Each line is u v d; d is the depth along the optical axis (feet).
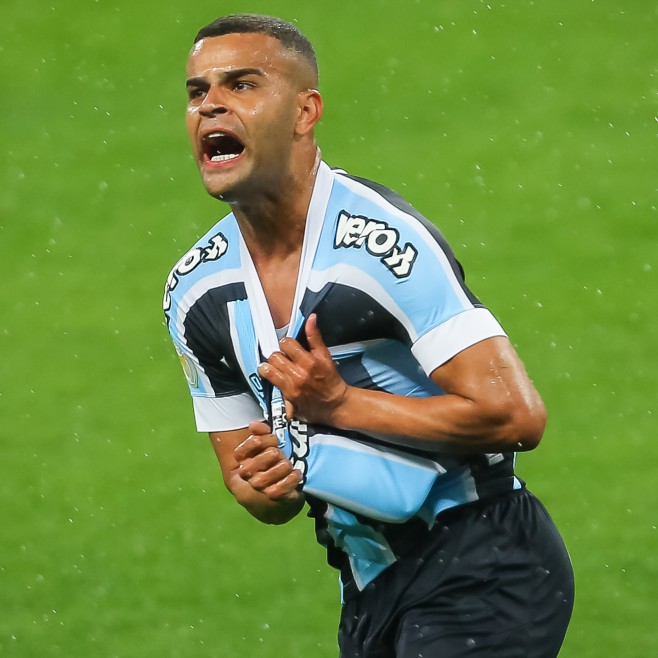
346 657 41.39
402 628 39.55
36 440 88.74
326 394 36.14
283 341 36.22
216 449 42.65
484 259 111.55
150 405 92.89
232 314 39.06
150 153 129.90
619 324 100.94
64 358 100.17
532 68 139.44
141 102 137.90
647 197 119.03
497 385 35.88
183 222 119.55
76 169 128.16
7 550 75.10
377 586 40.24
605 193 119.85
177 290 40.19
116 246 116.47
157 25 149.59
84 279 111.75
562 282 107.45
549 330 100.58
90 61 144.56
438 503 39.04
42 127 135.23
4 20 152.05
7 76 143.33
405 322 36.55
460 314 36.17
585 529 74.59
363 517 39.14
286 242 38.04
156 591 69.97
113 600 69.36
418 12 149.69
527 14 148.46
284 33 37.22
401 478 37.99
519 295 105.91
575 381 93.15
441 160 126.31
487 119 132.26
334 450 38.06
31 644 65.26
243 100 36.50
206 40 37.17
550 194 120.16
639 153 125.70
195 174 126.52
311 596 68.74
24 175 127.75
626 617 65.26
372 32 146.92
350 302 36.88
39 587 70.95
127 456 85.87
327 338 37.50
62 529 77.25
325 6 151.94
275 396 38.96
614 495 78.33
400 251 36.42
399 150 128.16
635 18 147.23
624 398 90.63
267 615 67.05
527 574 39.14
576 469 81.66
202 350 40.63
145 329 104.01
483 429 36.11
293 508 41.60
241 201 37.24
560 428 86.84
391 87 137.80
